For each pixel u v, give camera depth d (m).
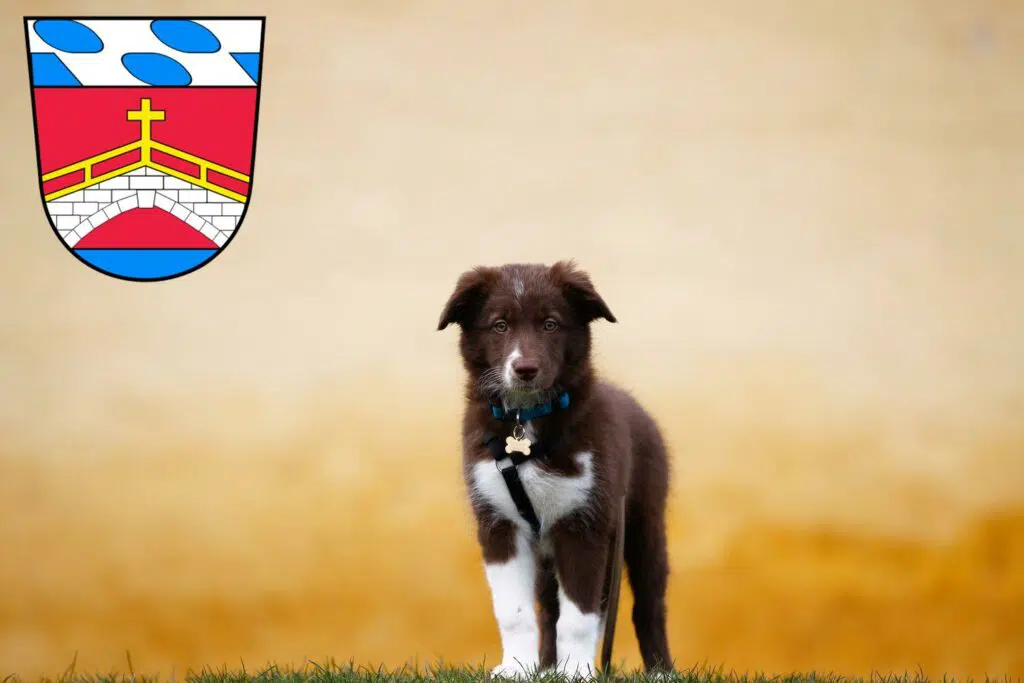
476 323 9.68
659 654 11.06
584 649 9.23
